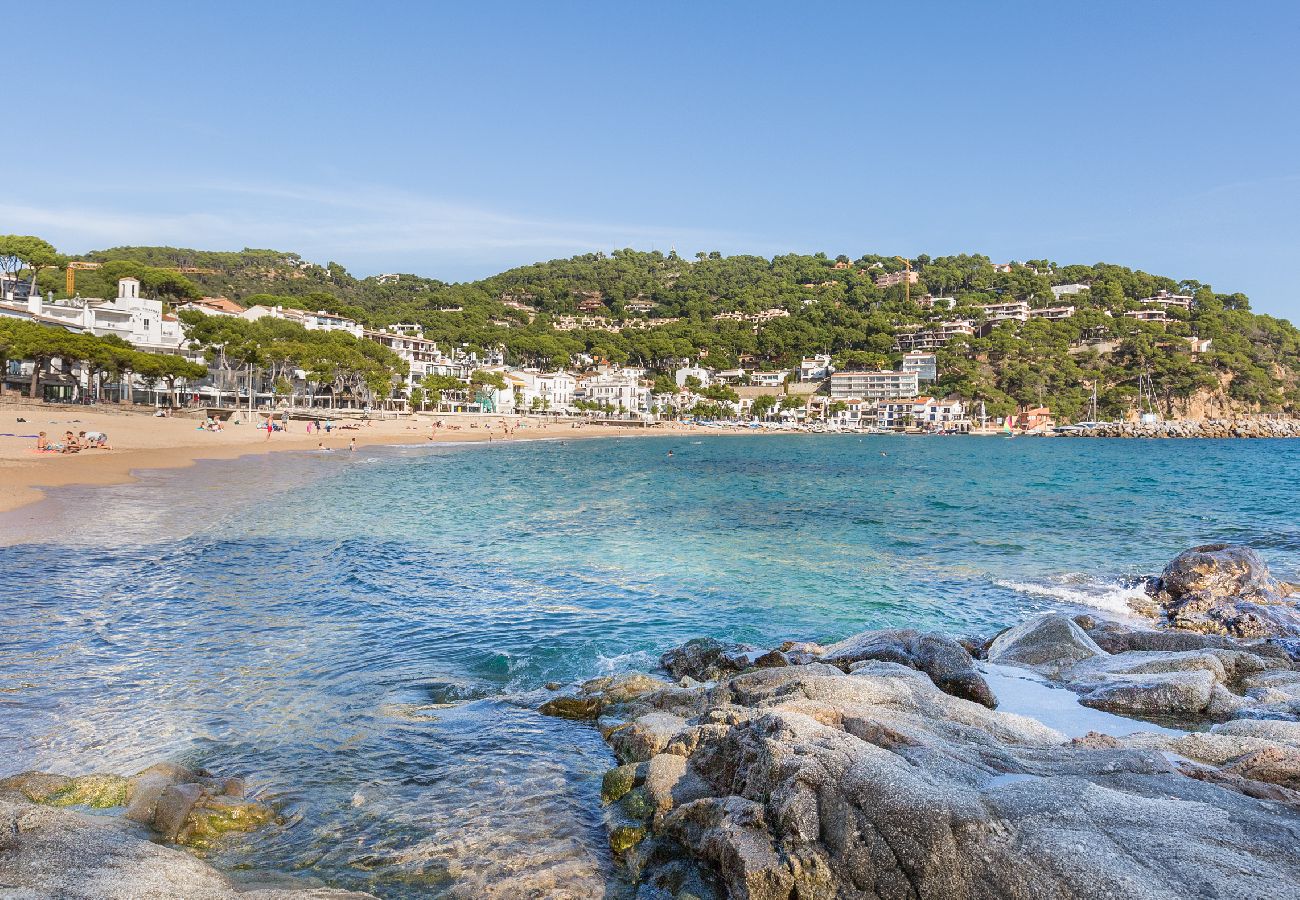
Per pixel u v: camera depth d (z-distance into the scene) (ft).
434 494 140.15
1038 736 30.71
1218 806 20.51
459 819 26.66
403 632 52.13
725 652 45.16
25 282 426.51
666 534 97.60
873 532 100.73
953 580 71.87
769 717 24.85
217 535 84.48
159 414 295.89
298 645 48.11
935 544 91.61
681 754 27.40
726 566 77.25
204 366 332.80
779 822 20.38
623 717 35.81
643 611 59.67
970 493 156.87
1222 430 613.11
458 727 35.76
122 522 89.04
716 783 24.97
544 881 22.70
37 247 408.67
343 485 148.56
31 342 259.39
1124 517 116.47
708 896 20.65
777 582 70.33
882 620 58.49
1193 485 176.24
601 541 91.45
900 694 32.73
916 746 24.67
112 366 282.77
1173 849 17.74
